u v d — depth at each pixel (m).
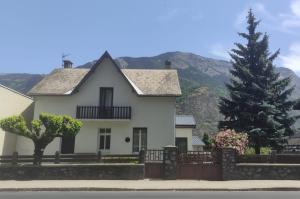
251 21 34.41
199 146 47.81
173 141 30.25
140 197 14.77
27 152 31.30
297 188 17.77
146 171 22.00
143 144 30.53
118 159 24.31
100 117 30.19
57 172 21.33
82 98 31.02
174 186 18.25
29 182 19.77
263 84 32.75
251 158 23.17
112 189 17.55
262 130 31.12
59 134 22.45
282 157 23.61
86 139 30.38
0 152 28.92
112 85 31.09
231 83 37.47
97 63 31.00
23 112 32.56
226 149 21.75
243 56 34.19
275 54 34.47
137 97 30.92
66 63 37.16
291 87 33.97
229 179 21.42
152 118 30.62
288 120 32.84
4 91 29.36
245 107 32.28
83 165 21.41
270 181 20.64
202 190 17.52
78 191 17.17
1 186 18.00
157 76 33.62
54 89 31.55
